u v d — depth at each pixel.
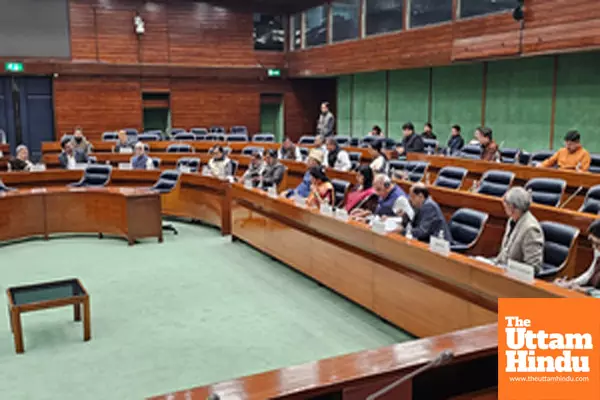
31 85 15.96
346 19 15.62
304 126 19.20
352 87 17.09
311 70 17.22
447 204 6.57
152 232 7.64
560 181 6.20
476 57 11.27
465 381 2.34
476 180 8.58
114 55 16.55
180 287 5.75
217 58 17.78
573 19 9.24
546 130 11.22
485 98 12.54
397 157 10.44
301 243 5.87
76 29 16.03
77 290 4.61
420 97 14.41
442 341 2.37
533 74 11.39
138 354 4.25
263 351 4.27
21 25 15.43
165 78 17.30
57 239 7.95
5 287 5.81
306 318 4.90
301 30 17.83
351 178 8.17
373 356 2.23
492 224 5.95
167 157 12.39
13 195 7.59
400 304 4.44
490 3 11.02
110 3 16.34
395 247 4.41
